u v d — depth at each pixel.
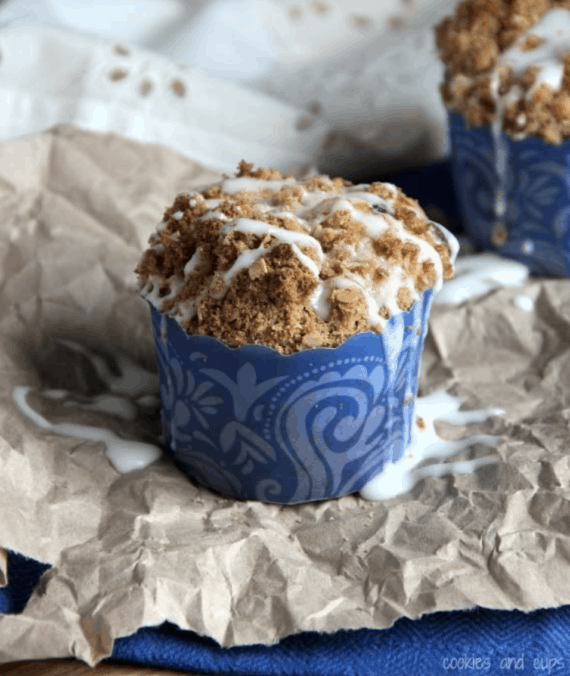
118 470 0.33
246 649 0.28
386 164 0.47
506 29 0.40
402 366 0.32
